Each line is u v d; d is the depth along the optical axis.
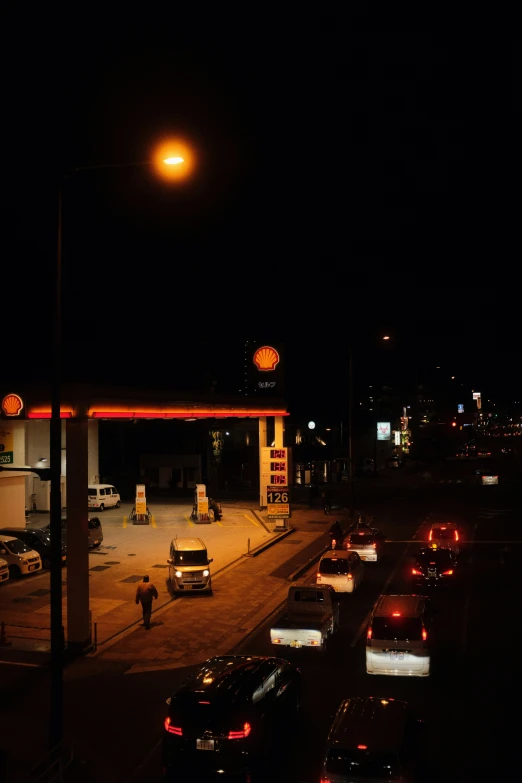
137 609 26.75
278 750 14.23
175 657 21.23
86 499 22.22
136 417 28.34
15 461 39.56
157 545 39.78
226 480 71.44
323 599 21.97
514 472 87.56
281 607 27.23
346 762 11.61
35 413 21.28
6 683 18.97
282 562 35.84
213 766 12.75
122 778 13.51
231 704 13.07
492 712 16.22
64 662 20.75
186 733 12.91
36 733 15.56
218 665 14.66
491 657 20.39
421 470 93.56
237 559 36.41
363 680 18.67
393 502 60.25
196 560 29.33
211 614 26.20
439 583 28.31
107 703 17.42
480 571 32.72
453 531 36.28
